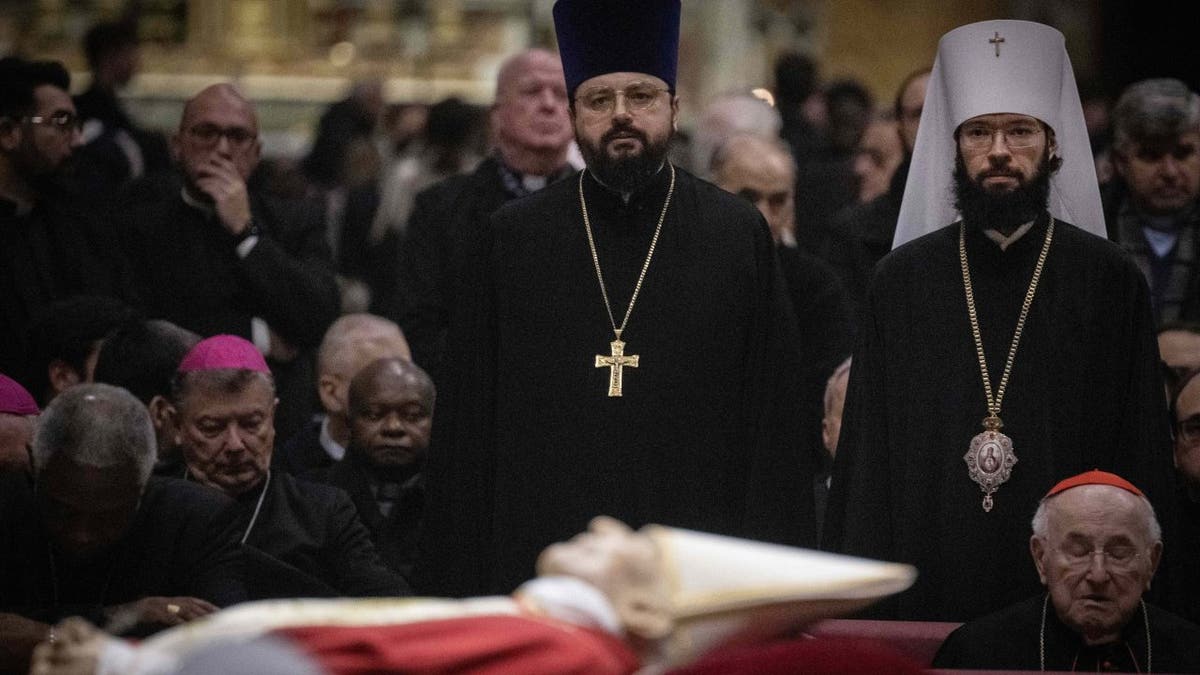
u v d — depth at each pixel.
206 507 5.97
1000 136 6.23
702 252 6.29
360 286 12.26
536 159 8.70
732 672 3.52
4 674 5.34
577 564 3.60
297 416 8.41
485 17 17.19
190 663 3.27
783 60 12.94
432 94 16.67
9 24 16.48
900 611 6.15
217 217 8.48
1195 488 6.82
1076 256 6.31
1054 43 6.29
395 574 6.66
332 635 3.41
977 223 6.24
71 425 5.59
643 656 3.57
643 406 6.13
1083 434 6.21
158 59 16.62
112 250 8.42
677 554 3.61
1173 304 8.58
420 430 7.23
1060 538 5.54
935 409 6.23
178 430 6.68
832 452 7.22
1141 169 8.56
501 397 6.27
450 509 6.29
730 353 6.21
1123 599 5.49
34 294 8.19
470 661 3.40
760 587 3.57
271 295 8.36
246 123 8.55
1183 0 19.50
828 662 3.55
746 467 6.21
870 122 12.01
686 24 17.67
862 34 20.25
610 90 6.19
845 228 9.21
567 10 6.22
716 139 9.80
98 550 5.78
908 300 6.36
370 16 17.11
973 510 6.14
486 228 6.46
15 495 5.88
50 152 8.27
